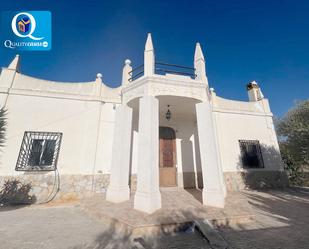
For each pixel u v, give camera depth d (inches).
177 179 367.9
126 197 257.8
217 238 148.6
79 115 332.2
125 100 284.0
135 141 357.4
